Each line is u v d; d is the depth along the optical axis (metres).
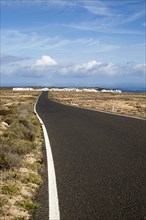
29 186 7.36
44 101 69.62
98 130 18.70
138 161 10.31
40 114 31.81
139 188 7.39
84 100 82.12
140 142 14.22
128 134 16.89
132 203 6.36
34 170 8.95
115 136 16.16
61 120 25.31
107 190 7.21
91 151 12.05
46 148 12.64
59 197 6.66
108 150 12.26
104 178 8.23
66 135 16.58
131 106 52.94
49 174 8.59
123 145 13.42
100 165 9.72
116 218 5.56
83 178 8.21
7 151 9.48
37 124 21.58
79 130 18.72
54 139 15.16
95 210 5.94
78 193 6.96
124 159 10.62
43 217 5.55
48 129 19.28
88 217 5.59
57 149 12.45
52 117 28.20
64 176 8.39
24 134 14.06
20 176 7.93
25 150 10.89
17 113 25.95
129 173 8.77
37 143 13.90
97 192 7.05
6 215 5.56
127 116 29.56
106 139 15.15
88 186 7.50
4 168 8.31
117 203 6.35
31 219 5.45
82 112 35.00
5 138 12.34
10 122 19.73
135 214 5.76
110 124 22.16
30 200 6.38
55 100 77.75
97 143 13.95
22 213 5.73
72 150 12.25
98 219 5.51
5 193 6.64
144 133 17.30
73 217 5.58
